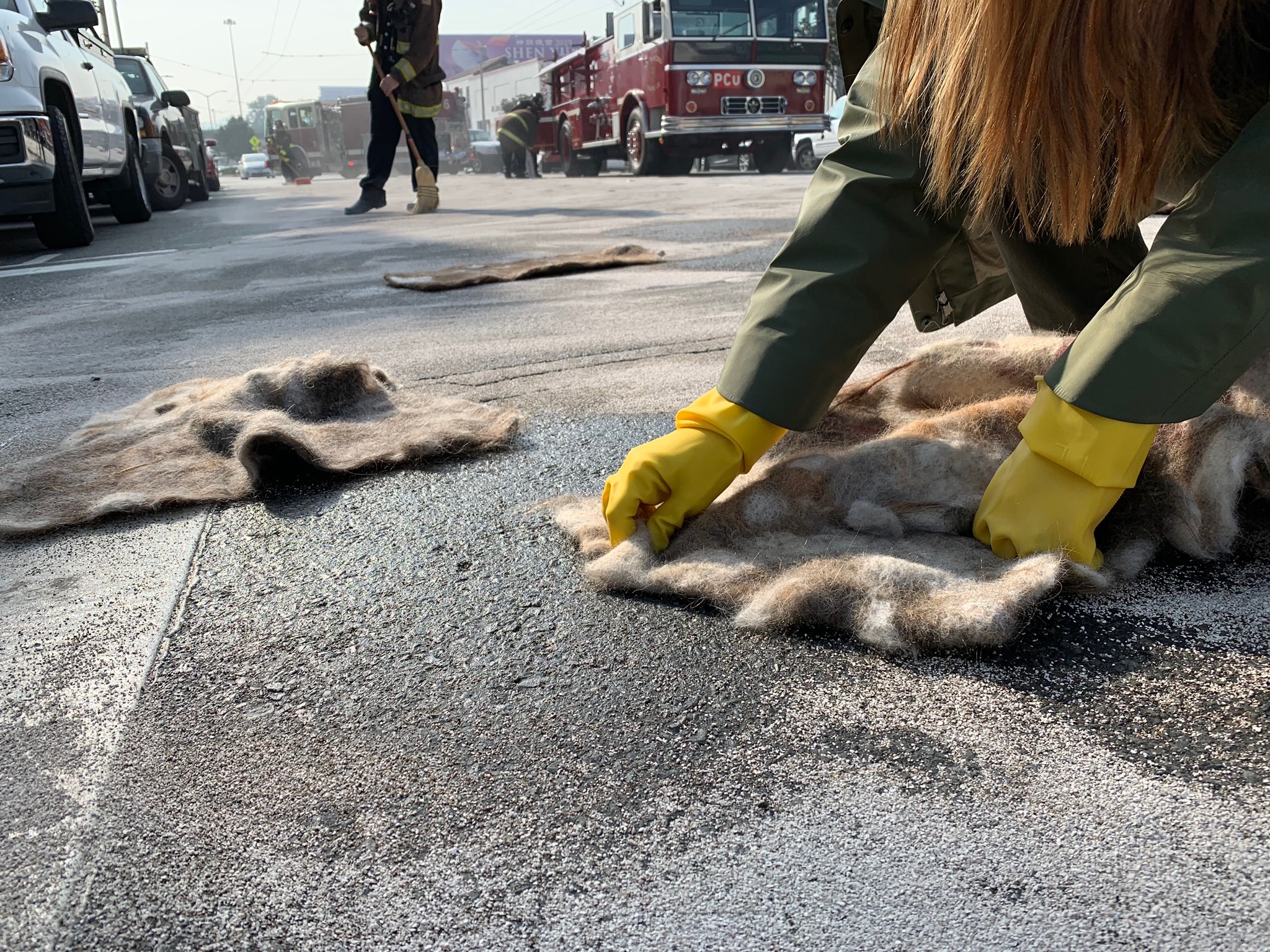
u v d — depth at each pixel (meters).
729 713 1.07
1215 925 0.77
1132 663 1.12
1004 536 1.27
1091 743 0.99
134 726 1.09
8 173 5.75
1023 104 1.18
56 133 6.30
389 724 1.08
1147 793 0.92
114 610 1.37
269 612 1.35
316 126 41.03
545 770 0.99
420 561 1.48
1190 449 1.37
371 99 8.35
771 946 0.77
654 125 13.95
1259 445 1.36
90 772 1.01
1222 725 1.01
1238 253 1.10
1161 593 1.26
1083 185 1.23
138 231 8.22
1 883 0.86
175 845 0.90
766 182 10.66
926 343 2.79
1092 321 1.22
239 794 0.97
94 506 1.70
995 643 1.12
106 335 3.47
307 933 0.80
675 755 1.00
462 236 6.17
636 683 1.13
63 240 6.66
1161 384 1.13
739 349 1.38
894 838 0.87
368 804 0.95
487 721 1.08
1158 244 1.17
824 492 1.44
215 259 5.64
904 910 0.79
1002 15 1.13
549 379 2.54
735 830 0.90
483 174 32.00
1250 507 1.49
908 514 1.38
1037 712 1.04
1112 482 1.21
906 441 1.47
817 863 0.85
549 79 19.59
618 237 5.73
